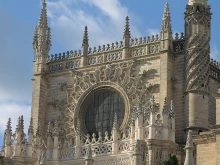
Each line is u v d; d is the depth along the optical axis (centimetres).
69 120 7650
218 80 7288
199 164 4891
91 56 7700
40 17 8175
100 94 7556
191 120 6619
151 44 7244
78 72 7738
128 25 7488
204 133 4903
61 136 7619
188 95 6731
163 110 6297
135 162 5088
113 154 6525
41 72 7938
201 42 6844
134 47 7375
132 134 6406
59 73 7900
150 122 6200
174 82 6975
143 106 6738
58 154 6988
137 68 7288
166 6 7206
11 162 6938
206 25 6925
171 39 7094
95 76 7562
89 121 7562
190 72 6769
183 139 6669
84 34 7825
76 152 6850
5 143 7069
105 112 7456
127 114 7175
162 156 6112
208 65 6838
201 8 6956
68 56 7906
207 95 6738
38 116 7775
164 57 7025
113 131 6631
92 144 6750
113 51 7519
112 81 7406
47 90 7950
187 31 6956
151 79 7144
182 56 7019
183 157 6297
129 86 7262
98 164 6612
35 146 7131
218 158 4647
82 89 7644
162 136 6175
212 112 6956
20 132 7044
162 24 7150
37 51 8069
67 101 7725
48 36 8150
